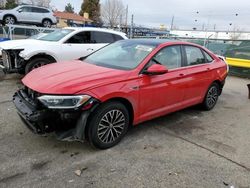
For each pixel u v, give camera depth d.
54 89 3.33
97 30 8.61
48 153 3.61
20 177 3.07
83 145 3.88
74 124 3.44
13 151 3.61
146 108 4.21
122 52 4.61
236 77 11.89
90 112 3.44
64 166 3.33
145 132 4.52
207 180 3.24
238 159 3.80
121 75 3.83
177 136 4.45
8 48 7.21
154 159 3.64
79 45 8.08
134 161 3.55
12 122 4.55
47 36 8.52
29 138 3.99
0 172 3.13
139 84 3.95
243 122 5.41
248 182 3.26
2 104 5.49
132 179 3.16
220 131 4.82
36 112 3.31
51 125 3.37
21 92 3.89
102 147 3.76
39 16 19.88
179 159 3.69
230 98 7.53
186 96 5.04
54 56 7.57
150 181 3.15
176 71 4.67
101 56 4.75
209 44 14.08
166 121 5.15
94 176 3.17
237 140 4.46
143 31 38.25
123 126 3.94
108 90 3.55
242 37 46.84
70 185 2.98
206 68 5.48
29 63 7.28
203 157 3.79
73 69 4.04
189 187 3.09
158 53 4.41
